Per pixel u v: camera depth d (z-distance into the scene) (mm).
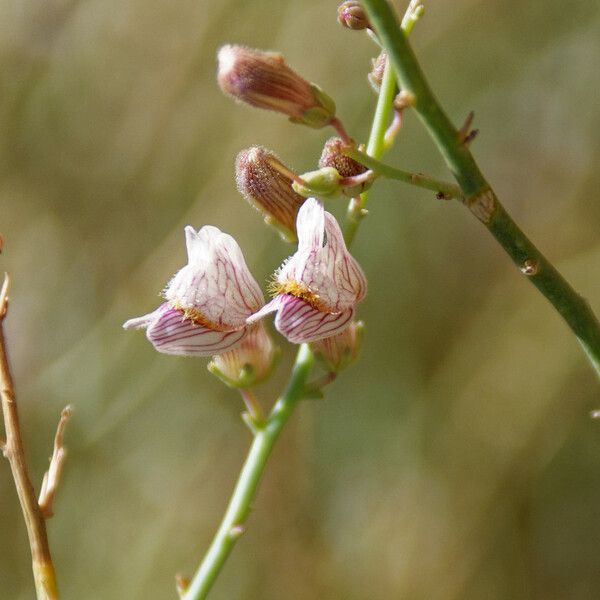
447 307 449
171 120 453
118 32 461
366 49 435
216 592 439
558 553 439
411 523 430
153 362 447
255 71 275
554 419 432
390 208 445
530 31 458
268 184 288
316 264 281
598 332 281
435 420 435
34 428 460
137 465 457
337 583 430
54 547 455
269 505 441
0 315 287
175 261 437
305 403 443
